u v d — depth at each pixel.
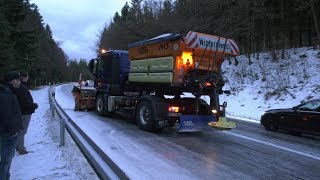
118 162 7.93
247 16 31.17
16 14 41.03
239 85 25.84
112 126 13.39
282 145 10.69
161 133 12.12
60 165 7.46
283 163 8.44
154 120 11.77
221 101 23.81
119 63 15.16
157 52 12.15
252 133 12.87
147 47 12.66
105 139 10.70
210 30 33.38
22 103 8.21
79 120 14.96
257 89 23.70
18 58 40.62
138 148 9.55
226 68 31.66
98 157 7.84
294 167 8.09
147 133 12.00
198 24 33.34
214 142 10.84
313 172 7.71
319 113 11.77
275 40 30.78
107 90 15.78
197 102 11.84
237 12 31.42
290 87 21.77
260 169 7.84
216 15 33.91
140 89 13.66
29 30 43.12
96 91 17.22
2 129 5.83
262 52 32.44
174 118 11.95
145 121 12.39
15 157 8.27
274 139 11.72
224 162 8.35
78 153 8.56
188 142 10.70
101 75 16.72
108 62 16.05
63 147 9.23
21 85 8.33
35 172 6.99
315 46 28.14
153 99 12.01
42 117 15.98
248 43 34.41
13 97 5.96
